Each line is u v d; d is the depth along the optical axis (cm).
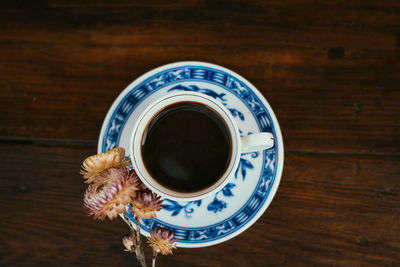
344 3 51
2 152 52
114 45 52
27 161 52
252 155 48
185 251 51
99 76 52
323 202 51
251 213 48
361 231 50
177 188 47
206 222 48
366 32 51
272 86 51
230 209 48
